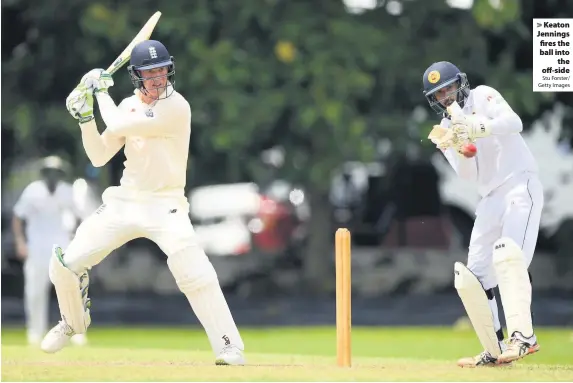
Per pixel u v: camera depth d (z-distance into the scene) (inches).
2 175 2807.6
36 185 1754.4
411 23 2588.6
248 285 2790.4
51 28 2598.4
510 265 1038.4
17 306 2672.2
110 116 1057.5
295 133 2573.8
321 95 2436.0
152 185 1069.8
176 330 2187.5
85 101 1072.8
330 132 2461.9
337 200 2965.1
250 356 1249.4
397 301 2701.8
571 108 2731.3
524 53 2650.1
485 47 2581.2
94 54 2536.9
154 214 1068.5
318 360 1190.3
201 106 2475.4
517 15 2386.8
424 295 2827.3
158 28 2455.7
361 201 2965.1
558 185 3029.0
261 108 2449.6
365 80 2440.9
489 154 1086.4
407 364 1109.7
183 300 2773.1
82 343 1753.2
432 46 2573.8
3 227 2827.3
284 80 2507.4
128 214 1071.0
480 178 1098.1
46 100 2662.4
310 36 2476.6
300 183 2620.6
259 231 2871.6
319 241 2768.2
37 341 1771.7
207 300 1067.9
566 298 2753.4
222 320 1069.8
